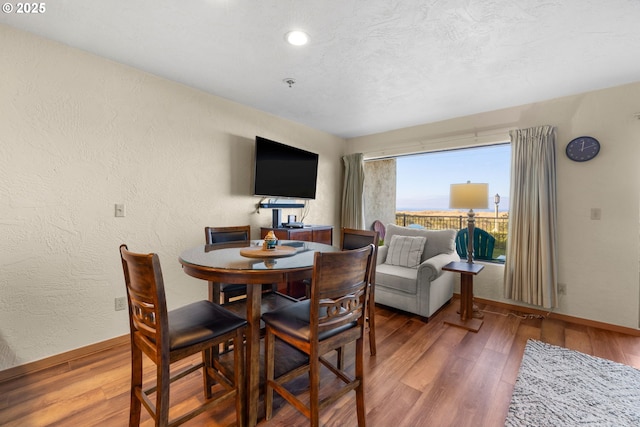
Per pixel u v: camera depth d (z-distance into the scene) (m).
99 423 1.44
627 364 2.04
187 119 2.67
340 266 1.27
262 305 1.98
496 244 3.68
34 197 1.88
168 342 1.15
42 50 1.88
